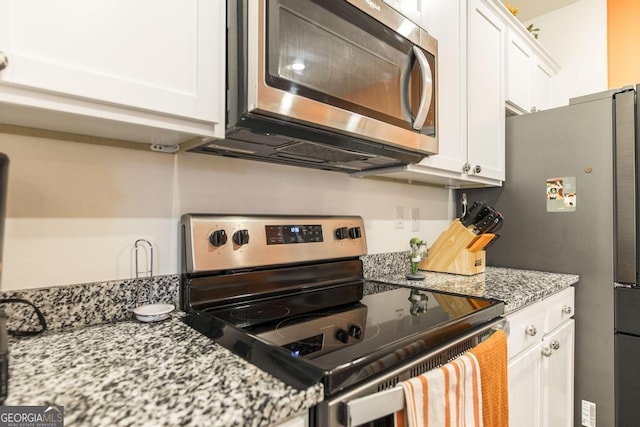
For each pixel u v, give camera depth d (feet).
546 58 7.94
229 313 3.24
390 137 3.58
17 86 1.89
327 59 2.99
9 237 2.55
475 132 5.55
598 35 8.04
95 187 2.93
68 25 2.03
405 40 3.79
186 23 2.52
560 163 5.78
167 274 3.29
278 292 3.81
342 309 3.45
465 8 5.38
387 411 2.08
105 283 2.91
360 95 3.29
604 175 5.31
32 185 2.64
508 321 3.60
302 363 2.02
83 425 1.43
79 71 2.07
